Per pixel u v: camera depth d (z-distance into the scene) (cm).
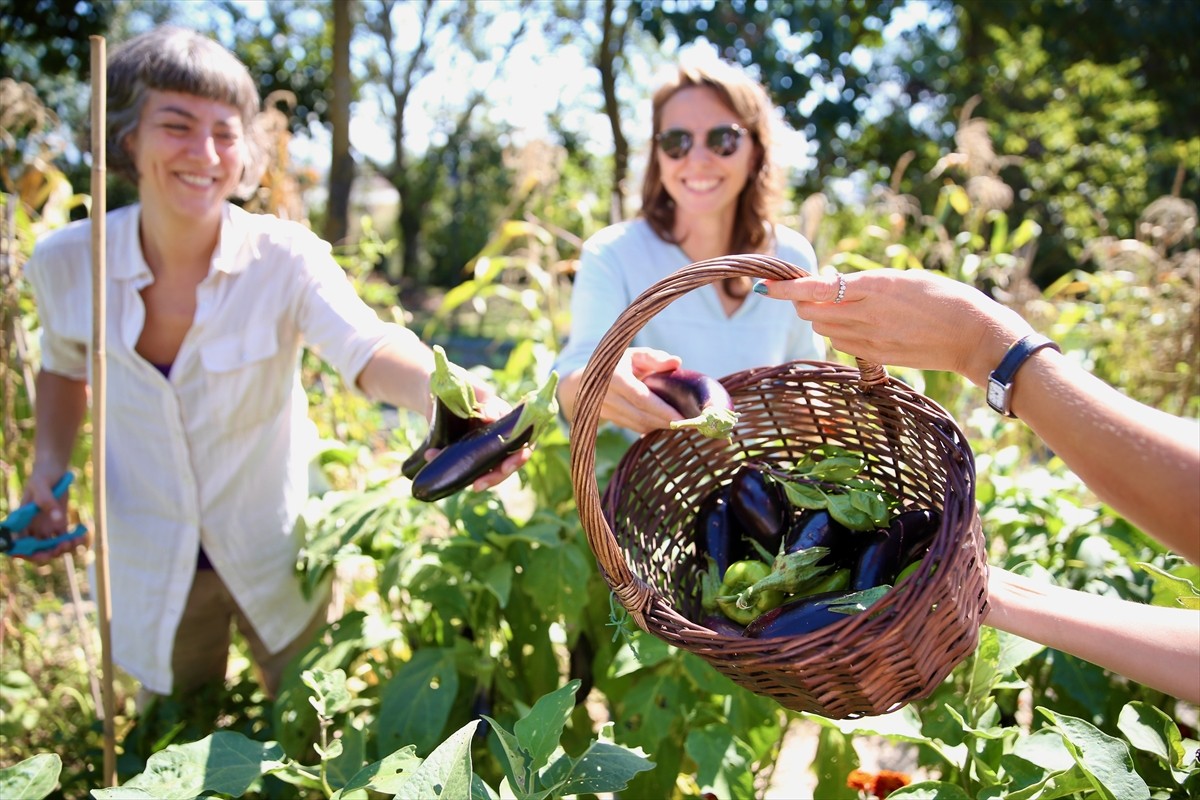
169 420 220
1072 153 1183
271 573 239
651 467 172
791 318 248
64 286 222
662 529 170
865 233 505
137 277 215
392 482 255
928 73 1388
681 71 239
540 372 279
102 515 196
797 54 1216
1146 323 413
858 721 173
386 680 237
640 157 271
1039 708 151
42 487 233
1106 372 423
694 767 227
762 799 230
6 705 264
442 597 224
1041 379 121
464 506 229
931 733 182
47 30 1452
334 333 214
